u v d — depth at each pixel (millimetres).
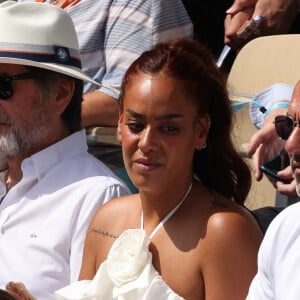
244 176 9617
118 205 9672
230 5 16938
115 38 14781
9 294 5969
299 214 7660
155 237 8969
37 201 11156
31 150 11617
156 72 8812
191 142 8977
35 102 11430
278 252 7719
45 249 10828
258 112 12648
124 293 8688
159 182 8883
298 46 13266
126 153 8992
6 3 12242
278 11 15016
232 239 8586
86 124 14328
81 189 11086
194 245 8719
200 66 8961
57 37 11617
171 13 14992
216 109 9195
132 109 8852
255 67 13766
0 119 11430
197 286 8688
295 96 8781
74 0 15312
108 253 9500
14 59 11258
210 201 8953
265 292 7945
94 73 14992
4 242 11102
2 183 11938
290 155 8648
